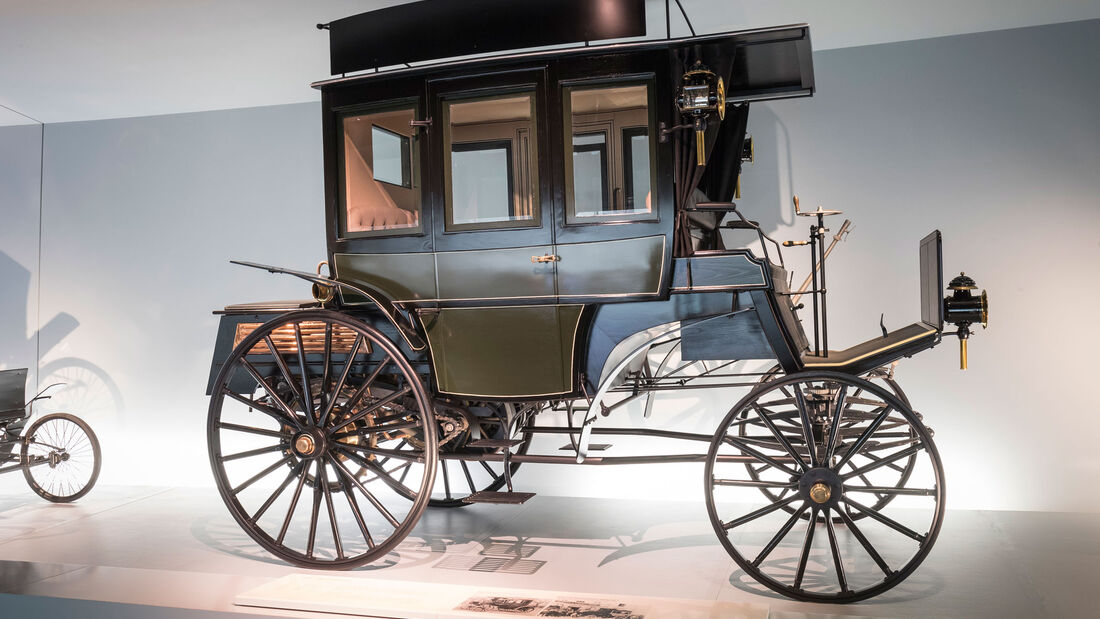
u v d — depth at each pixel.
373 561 3.96
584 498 5.36
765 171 5.20
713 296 3.67
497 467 5.51
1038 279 4.85
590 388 3.81
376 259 3.99
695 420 5.25
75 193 6.28
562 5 3.76
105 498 5.64
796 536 4.39
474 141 3.84
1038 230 4.85
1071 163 4.81
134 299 6.15
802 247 5.15
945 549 4.10
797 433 4.43
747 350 3.67
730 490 5.21
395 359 3.78
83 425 5.57
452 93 3.85
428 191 3.89
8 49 4.82
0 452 5.62
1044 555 3.98
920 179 5.00
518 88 3.76
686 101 3.48
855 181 5.09
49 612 3.55
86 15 4.34
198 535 4.67
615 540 4.36
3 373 5.61
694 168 3.66
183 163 6.10
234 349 4.02
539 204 3.75
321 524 4.82
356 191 4.05
